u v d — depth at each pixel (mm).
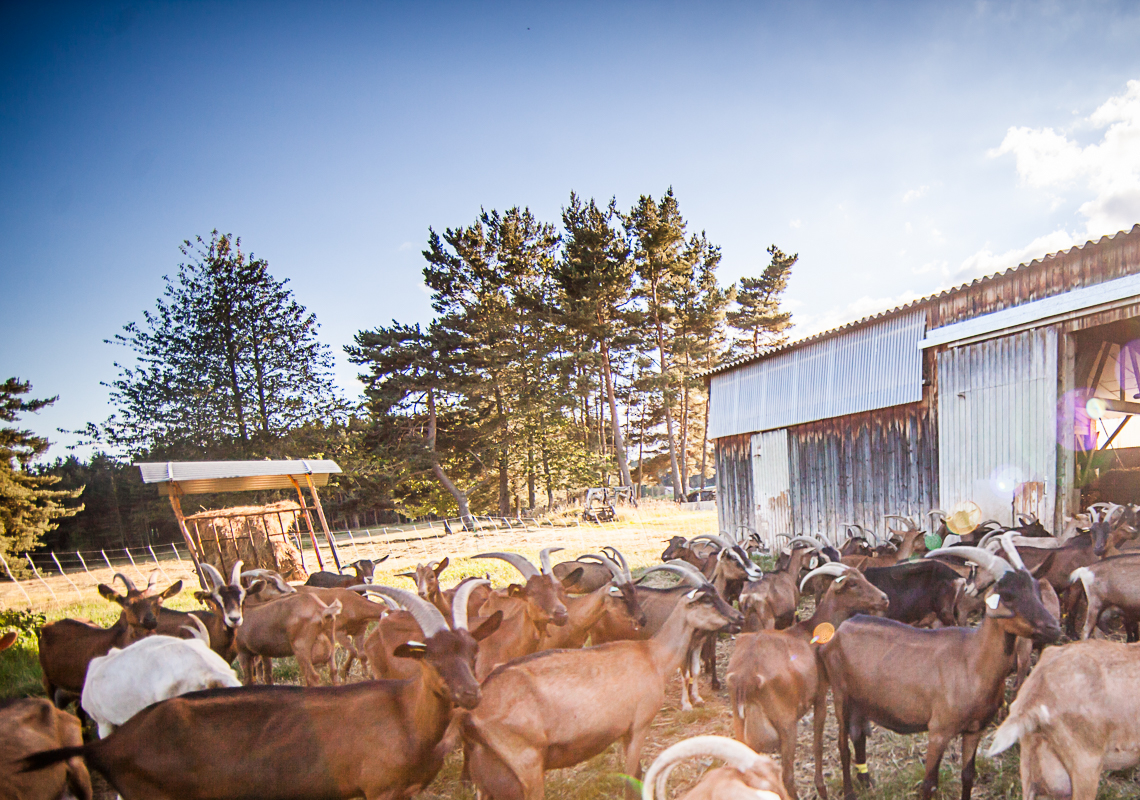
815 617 6223
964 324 12680
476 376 39125
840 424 15391
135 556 40062
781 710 4957
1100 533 8219
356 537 34719
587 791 5641
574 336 41531
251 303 42219
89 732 7273
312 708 4340
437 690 4199
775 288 53375
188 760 4109
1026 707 4238
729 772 2881
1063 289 11195
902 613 7758
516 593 6879
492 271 42625
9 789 4113
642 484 58625
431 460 38125
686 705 7262
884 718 5164
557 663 4902
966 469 12578
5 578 29797
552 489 43938
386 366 38562
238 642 8539
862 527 13836
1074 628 8391
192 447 40156
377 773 4273
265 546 18172
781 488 17062
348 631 8953
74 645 7348
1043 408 11289
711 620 5512
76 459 56688
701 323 45125
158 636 5711
